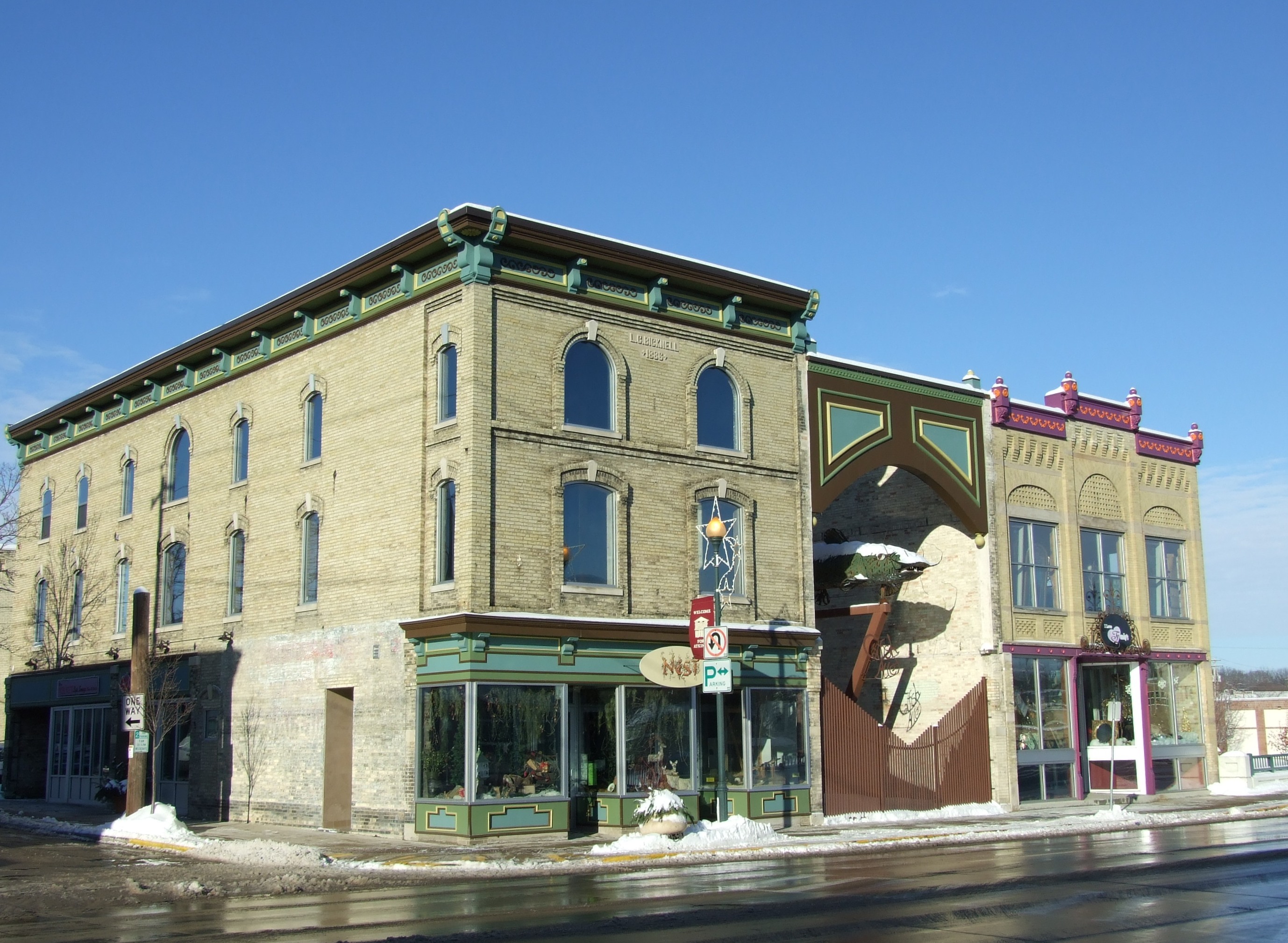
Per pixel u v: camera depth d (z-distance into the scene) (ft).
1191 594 138.92
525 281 89.56
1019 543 120.98
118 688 119.14
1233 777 135.64
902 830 92.32
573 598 88.89
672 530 95.14
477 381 86.17
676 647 90.63
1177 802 122.11
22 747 136.77
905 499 123.85
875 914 48.98
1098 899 52.90
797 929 45.57
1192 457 141.59
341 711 96.99
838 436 107.55
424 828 84.64
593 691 91.81
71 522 134.72
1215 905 50.90
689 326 98.63
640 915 49.57
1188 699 136.15
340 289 97.76
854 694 112.88
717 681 84.84
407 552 90.22
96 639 127.03
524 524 87.35
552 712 86.17
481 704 82.99
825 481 105.60
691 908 51.49
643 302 96.02
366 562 94.22
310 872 68.95
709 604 87.20
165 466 120.57
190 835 86.12
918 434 113.60
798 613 101.86
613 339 94.07
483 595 84.38
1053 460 126.00
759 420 102.22
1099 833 92.94
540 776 84.99
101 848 84.48
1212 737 136.56
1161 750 130.72
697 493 96.89
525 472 87.81
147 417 124.26
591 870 70.64
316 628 98.37
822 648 126.41
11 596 212.84
